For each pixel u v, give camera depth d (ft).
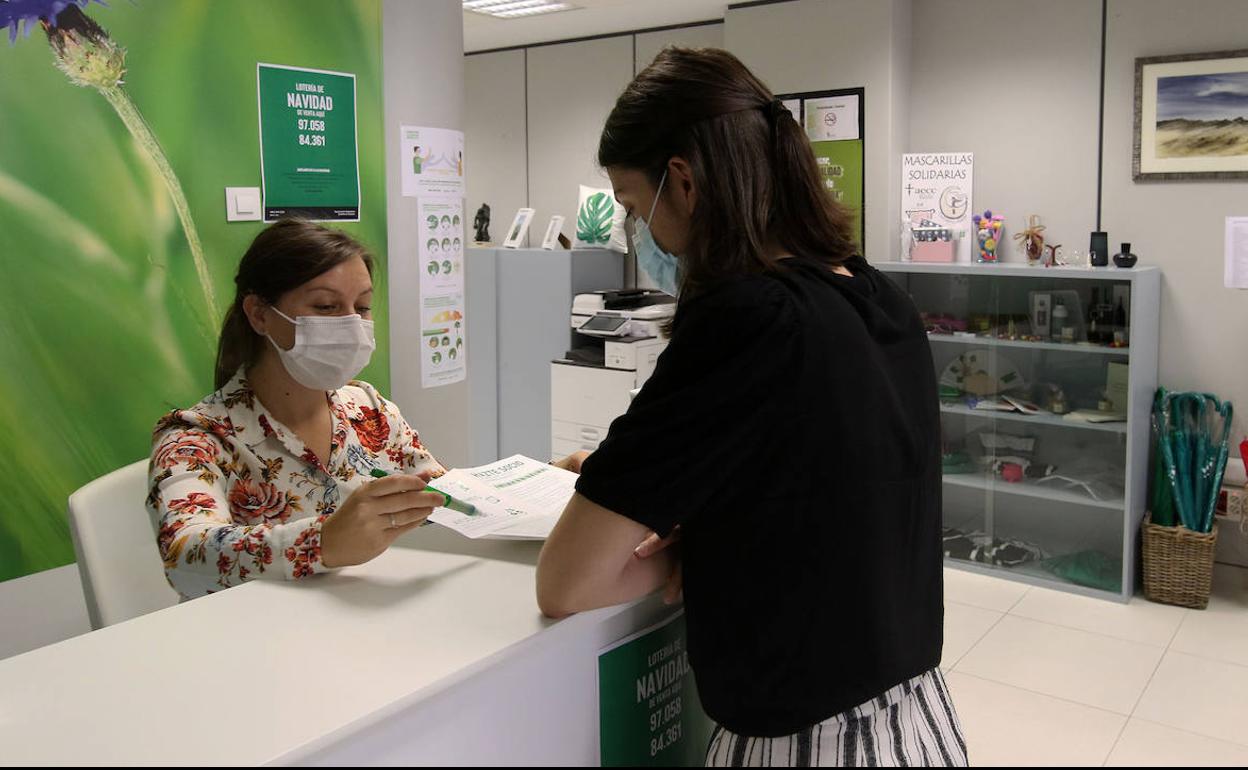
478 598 3.91
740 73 3.62
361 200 9.96
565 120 20.13
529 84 20.53
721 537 3.36
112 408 8.10
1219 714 9.96
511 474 5.47
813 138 15.92
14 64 7.33
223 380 5.59
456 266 11.05
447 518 4.53
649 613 4.01
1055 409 13.65
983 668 11.09
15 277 7.44
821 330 3.23
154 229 8.29
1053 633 12.03
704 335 3.24
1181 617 12.46
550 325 18.85
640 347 17.07
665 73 3.60
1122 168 13.65
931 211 14.80
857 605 3.32
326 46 9.48
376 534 4.12
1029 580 13.71
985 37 14.58
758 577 3.32
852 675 3.33
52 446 7.72
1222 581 13.53
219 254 8.80
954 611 12.77
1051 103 14.14
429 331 10.75
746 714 3.40
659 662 4.11
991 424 14.32
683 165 3.52
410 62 10.26
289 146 9.26
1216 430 13.25
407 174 10.36
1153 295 13.19
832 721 3.37
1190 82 12.92
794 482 3.22
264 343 5.52
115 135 7.98
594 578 3.39
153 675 3.28
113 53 7.91
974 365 14.35
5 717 3.00
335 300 5.37
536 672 3.51
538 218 20.88
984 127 14.76
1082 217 14.06
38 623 7.71
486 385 20.03
